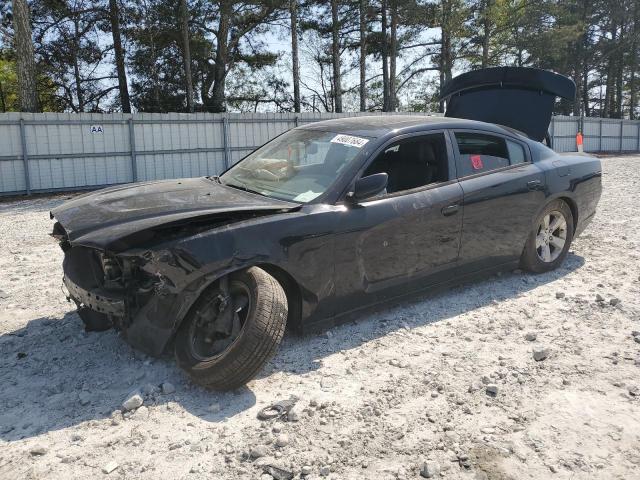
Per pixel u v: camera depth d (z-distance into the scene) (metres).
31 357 3.93
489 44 40.22
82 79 32.97
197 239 3.37
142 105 34.28
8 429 3.05
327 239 3.81
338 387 3.45
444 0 35.00
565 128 34.47
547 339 4.11
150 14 29.69
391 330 4.27
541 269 5.52
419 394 3.37
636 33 49.03
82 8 28.88
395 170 4.43
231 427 3.04
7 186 17.06
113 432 3.02
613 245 6.75
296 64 33.16
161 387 3.44
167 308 3.38
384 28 36.22
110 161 18.64
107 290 3.64
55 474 2.68
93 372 3.69
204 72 36.22
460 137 4.85
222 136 20.47
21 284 5.75
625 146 37.91
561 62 48.00
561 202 5.52
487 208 4.77
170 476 2.66
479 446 2.87
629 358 3.79
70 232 3.46
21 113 16.98
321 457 2.78
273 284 3.40
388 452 2.82
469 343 4.06
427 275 4.50
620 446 2.86
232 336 3.43
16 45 19.61
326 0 34.56
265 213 3.70
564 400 3.28
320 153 4.39
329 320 4.01
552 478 2.63
